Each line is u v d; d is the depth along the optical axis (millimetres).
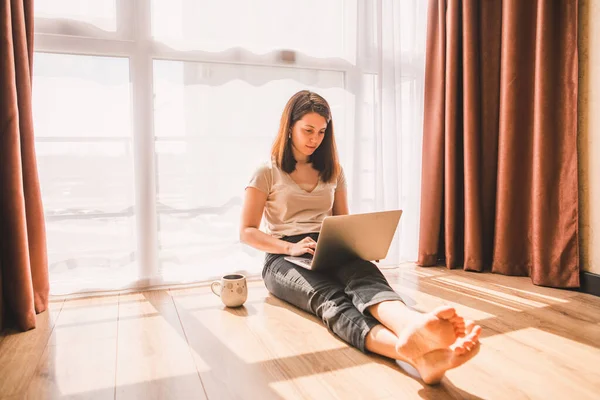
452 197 2424
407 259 2586
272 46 2217
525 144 2289
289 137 1876
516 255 2330
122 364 1287
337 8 2326
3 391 1135
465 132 2375
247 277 2229
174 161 2094
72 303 1852
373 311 1319
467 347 1005
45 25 1874
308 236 1826
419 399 1083
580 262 2135
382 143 2416
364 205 2420
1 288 1541
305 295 1593
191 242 2141
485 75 2395
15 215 1517
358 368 1249
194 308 1784
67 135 1929
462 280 2225
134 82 1996
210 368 1258
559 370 1247
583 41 2123
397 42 2404
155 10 2039
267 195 1887
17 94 1597
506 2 2250
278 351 1367
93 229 1988
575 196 2092
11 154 1506
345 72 2357
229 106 2164
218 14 2121
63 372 1239
